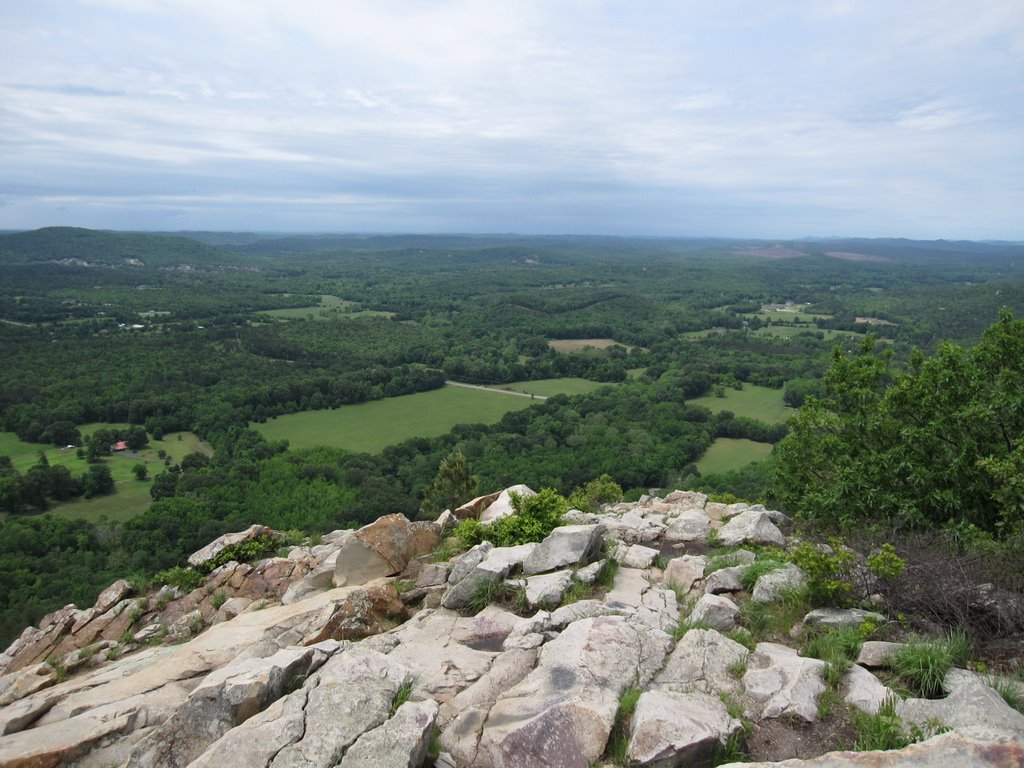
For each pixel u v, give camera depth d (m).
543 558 8.52
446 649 6.55
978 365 11.58
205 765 4.32
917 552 7.59
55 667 8.56
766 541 9.99
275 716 4.79
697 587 8.25
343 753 4.44
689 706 4.90
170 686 6.66
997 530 9.95
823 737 4.83
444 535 11.16
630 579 8.48
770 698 5.21
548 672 5.50
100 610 10.13
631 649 5.82
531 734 4.67
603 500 18.47
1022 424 10.45
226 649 7.43
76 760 5.41
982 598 6.44
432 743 4.81
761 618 6.87
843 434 12.66
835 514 11.44
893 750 4.01
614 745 4.68
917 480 10.44
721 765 4.10
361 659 5.65
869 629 6.13
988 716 4.51
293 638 7.70
